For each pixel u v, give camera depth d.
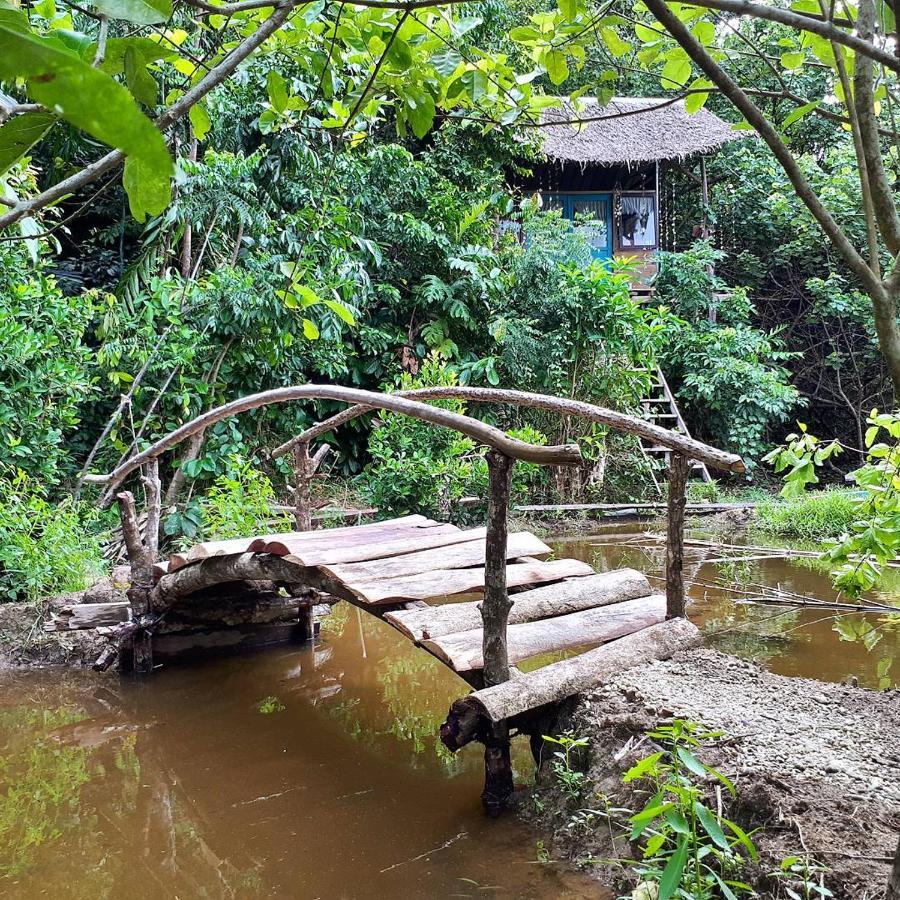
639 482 10.46
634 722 2.79
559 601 3.64
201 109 1.97
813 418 13.86
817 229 13.21
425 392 4.07
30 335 5.97
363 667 4.95
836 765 2.43
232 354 8.37
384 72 2.25
